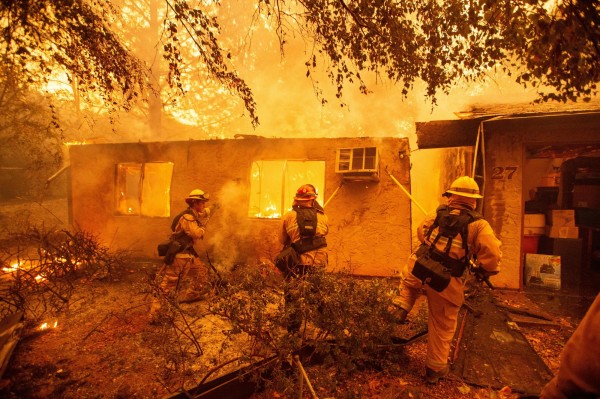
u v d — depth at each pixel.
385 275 6.14
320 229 3.71
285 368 2.90
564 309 4.72
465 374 3.03
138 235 7.58
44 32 3.52
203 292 3.09
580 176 6.75
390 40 4.12
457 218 2.95
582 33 3.13
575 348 0.81
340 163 6.09
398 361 3.24
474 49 3.90
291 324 2.87
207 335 3.85
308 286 2.80
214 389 2.62
